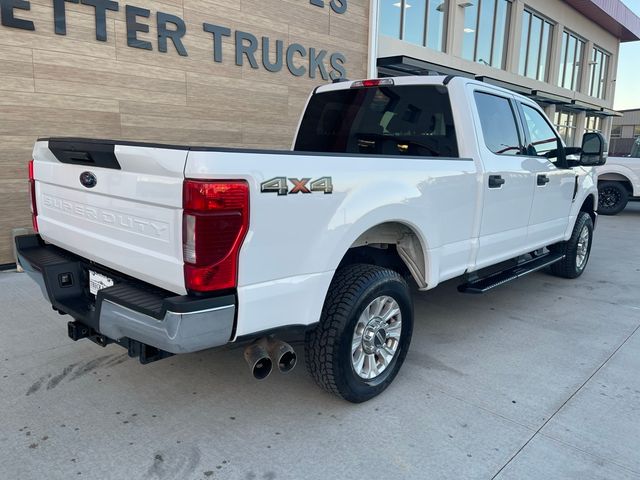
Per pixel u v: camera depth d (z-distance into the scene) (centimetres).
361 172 273
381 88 416
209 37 662
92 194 263
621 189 1186
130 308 225
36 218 326
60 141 273
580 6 1800
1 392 305
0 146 514
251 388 317
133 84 597
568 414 293
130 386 316
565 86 1962
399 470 242
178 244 217
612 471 244
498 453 256
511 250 432
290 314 246
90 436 264
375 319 299
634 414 295
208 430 271
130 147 229
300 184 238
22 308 438
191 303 211
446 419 286
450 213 343
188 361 351
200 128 671
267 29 728
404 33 1130
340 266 313
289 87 772
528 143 450
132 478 232
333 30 826
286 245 237
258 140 743
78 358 351
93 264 287
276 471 240
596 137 496
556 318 456
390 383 318
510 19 1504
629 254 752
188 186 208
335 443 262
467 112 368
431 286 336
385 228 322
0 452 249
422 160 317
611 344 398
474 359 365
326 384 282
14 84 512
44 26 521
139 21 592
